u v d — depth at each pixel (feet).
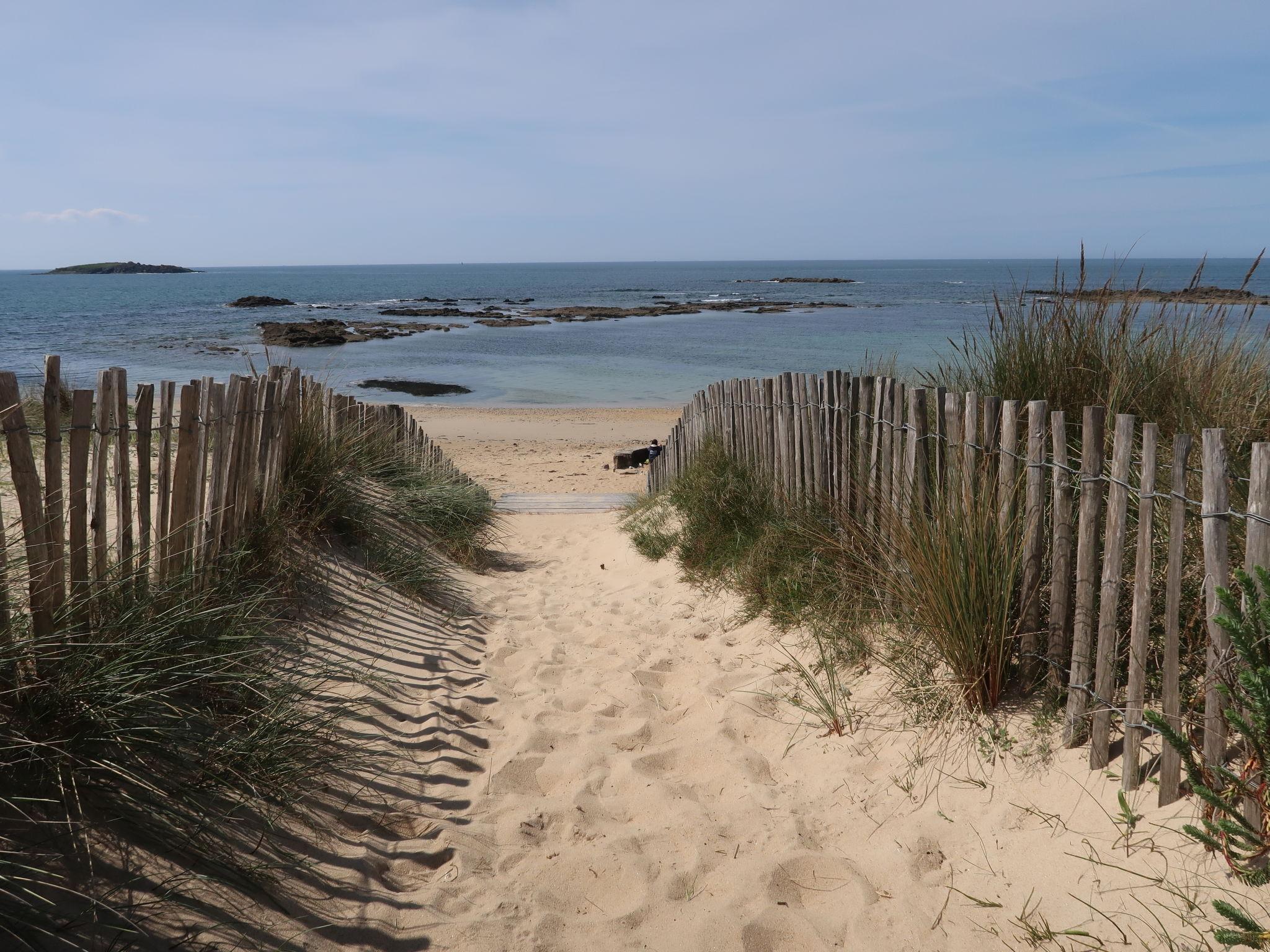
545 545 27.94
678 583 19.61
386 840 9.39
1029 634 10.39
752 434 21.16
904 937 7.80
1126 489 8.64
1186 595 9.72
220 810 8.68
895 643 12.60
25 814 7.13
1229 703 7.59
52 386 9.23
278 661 12.38
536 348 114.42
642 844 9.61
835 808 9.99
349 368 94.94
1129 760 8.41
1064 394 14.11
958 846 8.77
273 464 16.38
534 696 13.78
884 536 13.50
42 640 8.41
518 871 9.12
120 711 8.68
